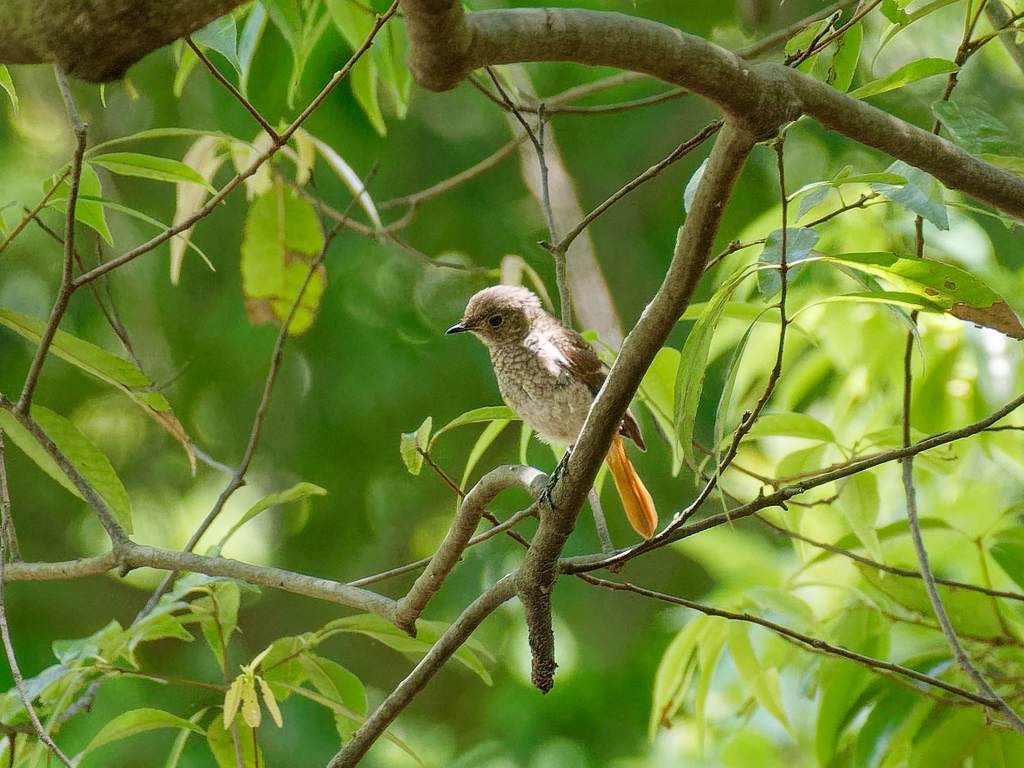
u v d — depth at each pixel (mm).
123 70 3727
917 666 7637
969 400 9148
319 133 14070
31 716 5621
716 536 10344
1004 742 7141
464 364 16078
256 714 6062
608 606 16812
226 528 18000
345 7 8500
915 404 9250
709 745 11188
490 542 16734
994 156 6141
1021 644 7816
